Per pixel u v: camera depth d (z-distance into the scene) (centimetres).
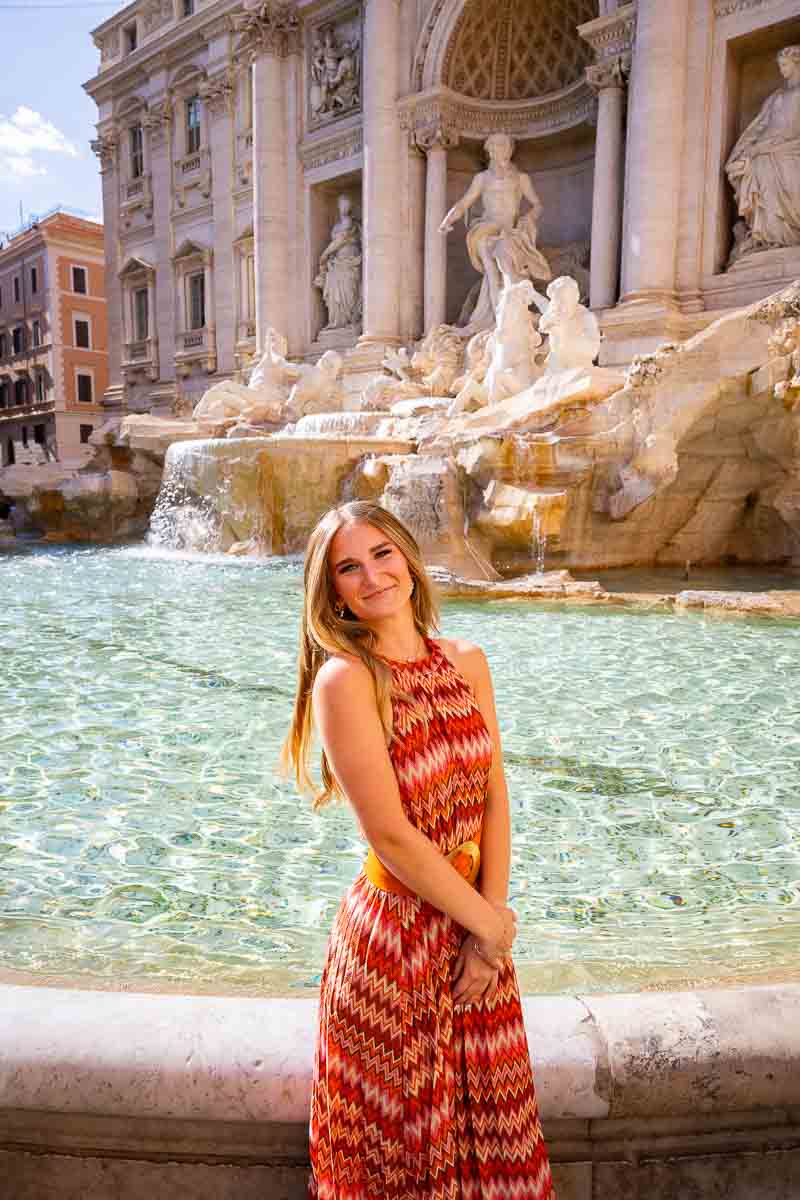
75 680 726
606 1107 177
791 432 1298
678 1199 185
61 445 4997
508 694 674
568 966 294
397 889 166
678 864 392
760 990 198
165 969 298
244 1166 181
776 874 382
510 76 2405
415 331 2472
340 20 2633
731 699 659
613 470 1348
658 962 299
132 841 418
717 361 1316
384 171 2408
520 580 1211
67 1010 187
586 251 2386
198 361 3316
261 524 1655
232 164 3081
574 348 1512
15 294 5222
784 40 1831
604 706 643
